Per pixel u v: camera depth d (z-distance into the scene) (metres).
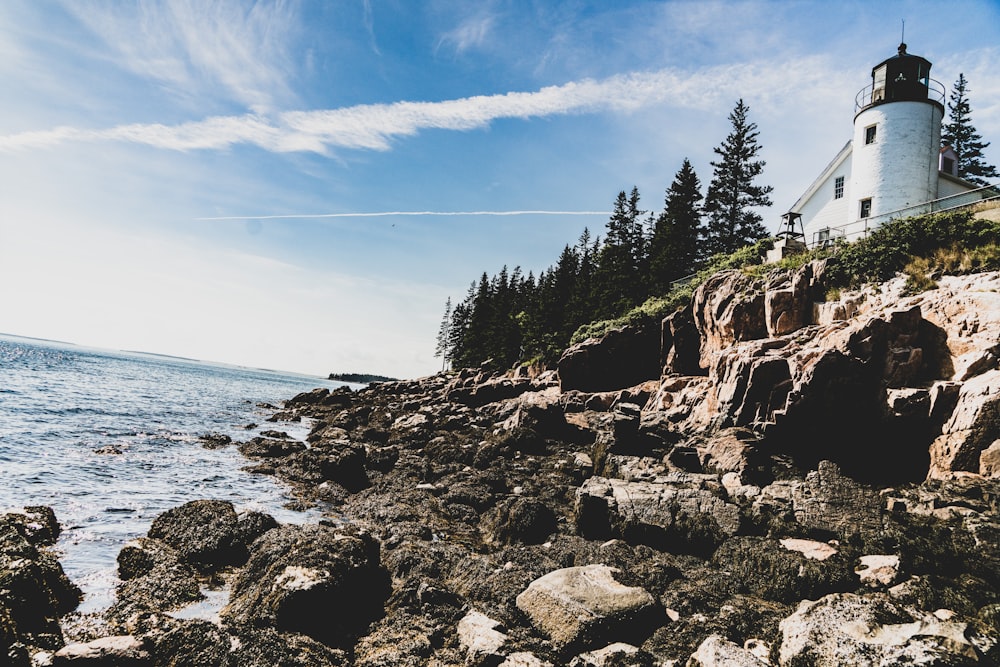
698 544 12.67
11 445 21.39
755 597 10.56
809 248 29.17
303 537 11.44
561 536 13.46
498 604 9.98
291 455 23.39
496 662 8.18
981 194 33.44
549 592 9.58
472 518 15.78
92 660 7.46
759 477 15.37
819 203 38.41
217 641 8.02
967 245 19.22
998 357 14.14
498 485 18.22
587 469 19.17
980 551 10.37
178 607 9.88
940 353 15.66
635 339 31.73
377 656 8.37
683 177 58.12
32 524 12.17
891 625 7.80
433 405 39.19
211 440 27.02
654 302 38.09
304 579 9.53
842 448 15.86
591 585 9.85
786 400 16.48
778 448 16.52
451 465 21.05
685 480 15.59
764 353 19.34
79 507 14.80
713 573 11.49
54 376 58.03
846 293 21.38
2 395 35.81
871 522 12.36
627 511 13.62
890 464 15.04
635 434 19.45
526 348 63.81
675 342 28.45
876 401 15.48
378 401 52.44
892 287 19.73
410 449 25.33
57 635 8.26
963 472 12.86
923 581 9.81
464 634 8.86
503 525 14.16
